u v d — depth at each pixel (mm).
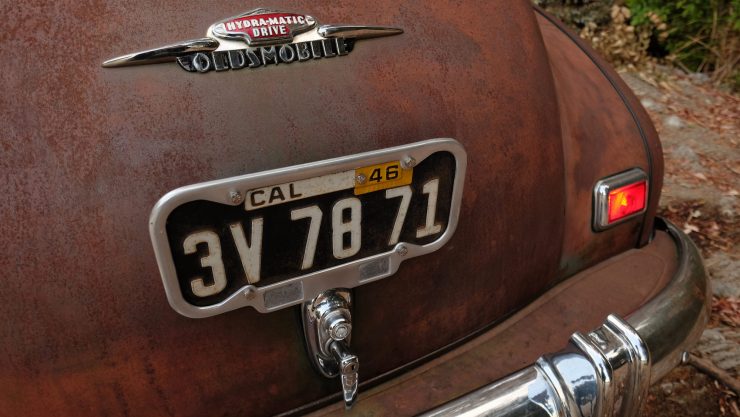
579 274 1682
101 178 991
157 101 1012
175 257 1018
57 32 986
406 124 1194
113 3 1014
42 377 1054
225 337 1139
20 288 990
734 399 2264
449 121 1254
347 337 1219
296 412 1294
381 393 1352
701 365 2373
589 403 1274
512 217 1407
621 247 1743
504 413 1229
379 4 1205
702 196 3557
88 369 1066
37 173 972
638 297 1594
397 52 1205
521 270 1493
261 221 1060
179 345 1104
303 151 1097
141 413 1139
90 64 990
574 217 1601
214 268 1057
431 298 1354
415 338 1377
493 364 1424
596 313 1551
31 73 972
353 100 1143
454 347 1460
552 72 1593
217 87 1044
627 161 1666
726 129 4449
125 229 1007
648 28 5438
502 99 1347
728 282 2854
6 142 963
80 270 1003
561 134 1529
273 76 1082
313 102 1107
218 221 1026
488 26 1360
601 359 1290
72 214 985
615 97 1749
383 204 1166
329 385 1301
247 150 1058
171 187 1018
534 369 1280
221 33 1047
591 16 5590
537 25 1529
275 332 1183
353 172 1104
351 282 1198
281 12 1098
